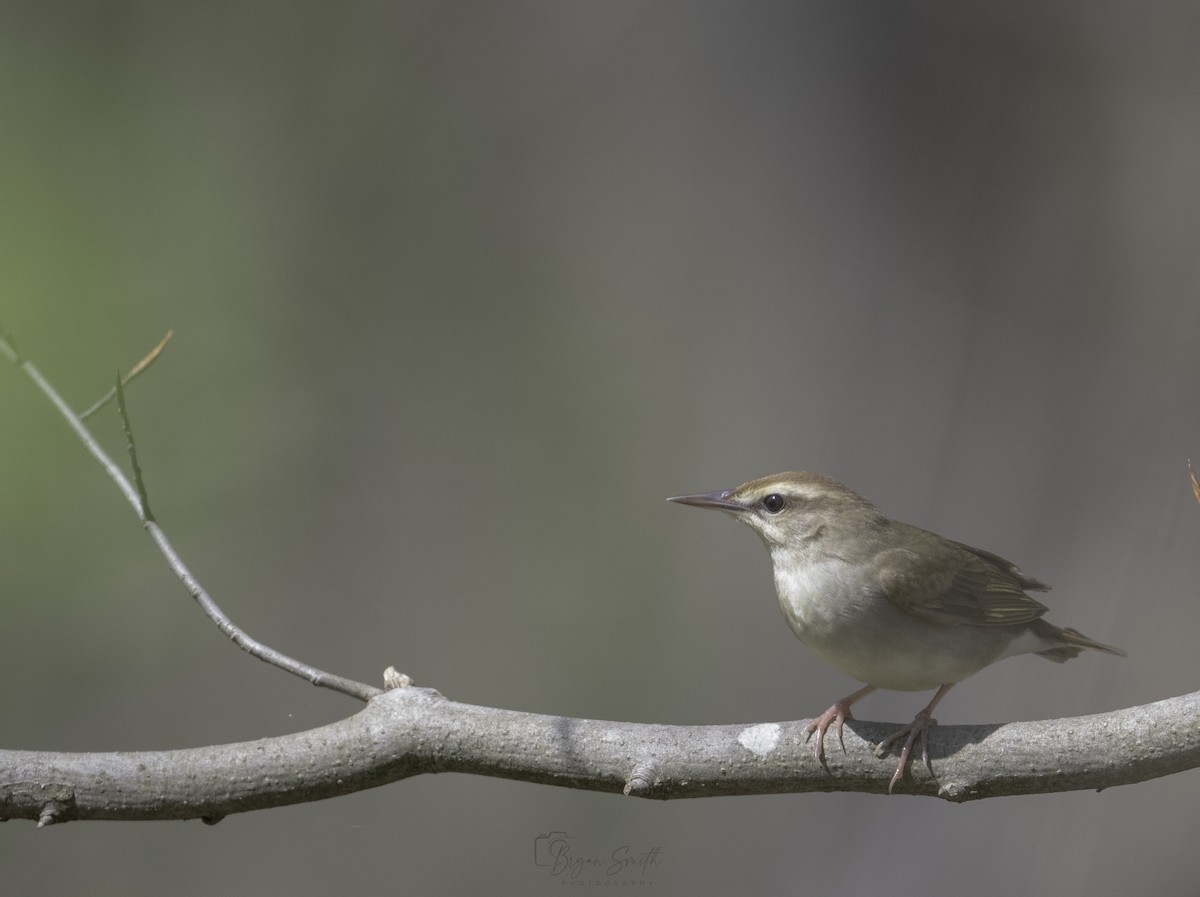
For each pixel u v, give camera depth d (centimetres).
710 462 1394
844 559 720
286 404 1562
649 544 1459
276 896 1375
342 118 1625
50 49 1566
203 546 1489
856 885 1141
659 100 1459
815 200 1307
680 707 1375
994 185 1247
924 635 711
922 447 1216
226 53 1623
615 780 580
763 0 1345
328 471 1552
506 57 1589
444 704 596
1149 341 1184
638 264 1471
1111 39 1240
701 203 1401
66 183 1521
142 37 1603
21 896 1307
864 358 1262
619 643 1429
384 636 1482
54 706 1391
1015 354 1212
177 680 1448
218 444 1523
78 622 1416
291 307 1583
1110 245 1219
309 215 1606
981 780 570
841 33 1297
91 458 1423
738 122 1363
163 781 570
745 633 1383
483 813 1430
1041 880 1066
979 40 1254
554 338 1542
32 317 1405
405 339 1585
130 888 1343
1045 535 1163
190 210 1566
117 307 1484
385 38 1628
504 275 1577
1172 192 1209
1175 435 1146
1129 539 1133
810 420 1274
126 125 1574
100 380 1446
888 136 1275
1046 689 1109
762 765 585
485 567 1504
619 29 1513
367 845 1405
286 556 1513
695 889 1231
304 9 1634
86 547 1421
